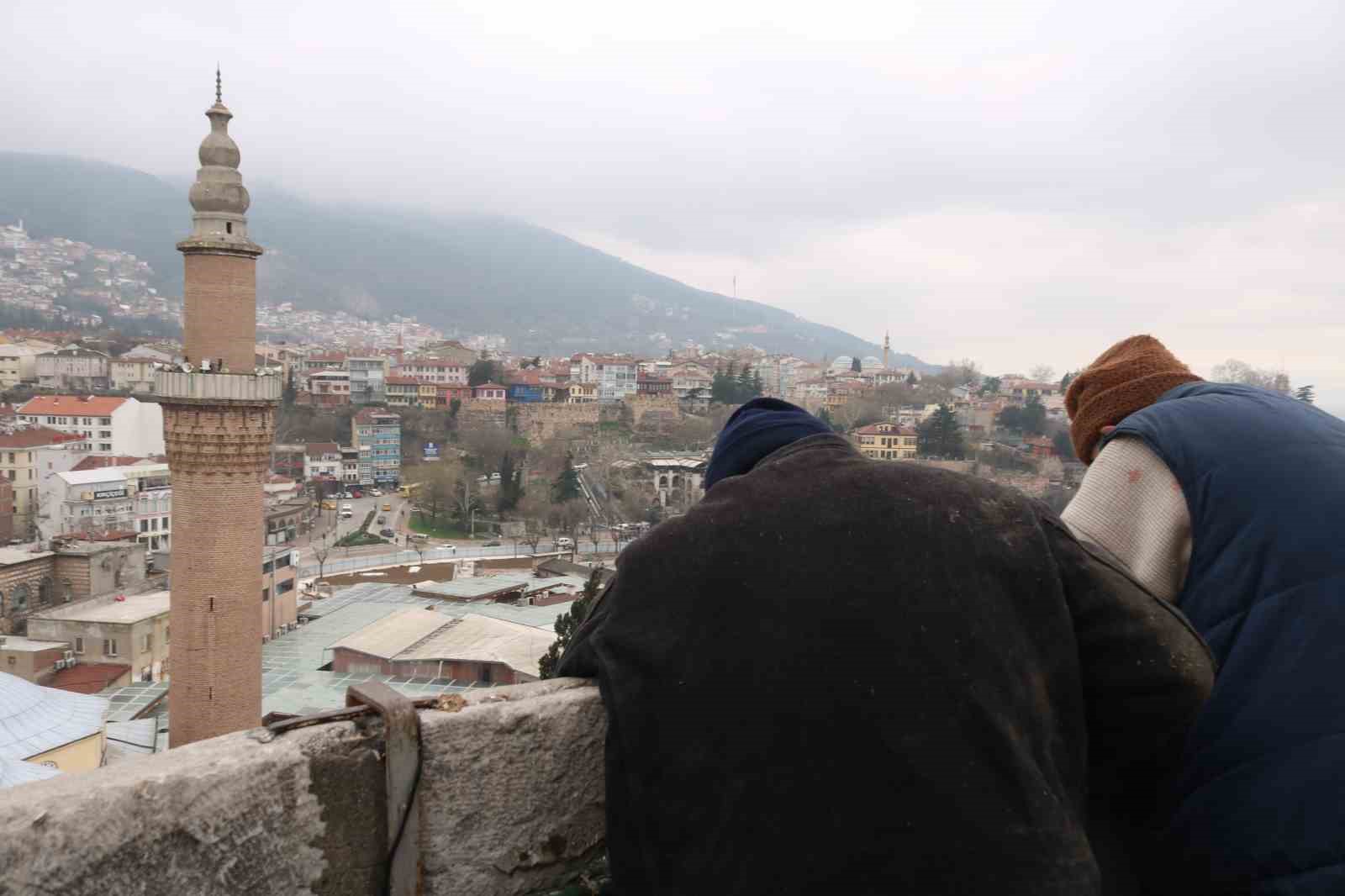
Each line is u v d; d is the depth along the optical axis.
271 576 58.81
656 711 1.84
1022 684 1.75
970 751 1.66
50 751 26.41
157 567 72.38
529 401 167.75
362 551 102.94
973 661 1.72
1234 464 2.19
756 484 2.07
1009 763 1.65
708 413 168.50
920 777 1.63
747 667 1.78
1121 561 2.27
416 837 2.00
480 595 70.81
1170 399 2.55
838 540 1.86
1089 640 1.92
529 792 2.16
